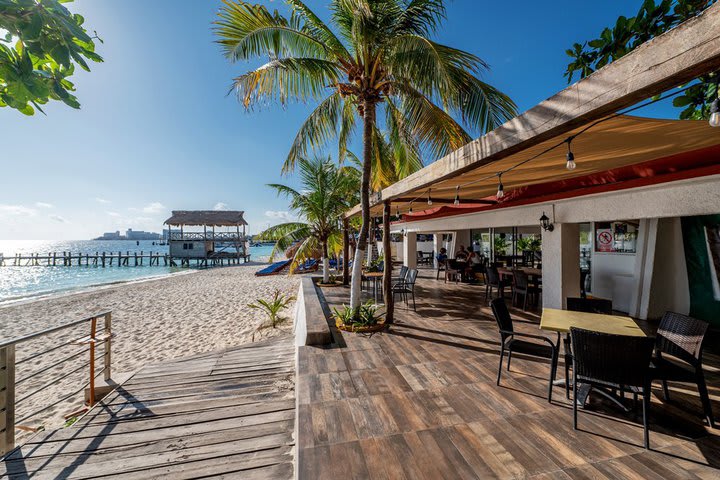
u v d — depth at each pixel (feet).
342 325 18.04
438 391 10.73
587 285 25.84
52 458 9.03
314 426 8.71
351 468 7.11
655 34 8.29
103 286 73.31
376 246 81.25
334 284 36.78
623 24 8.71
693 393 10.43
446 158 11.09
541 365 12.94
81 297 53.21
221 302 46.75
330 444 7.95
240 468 8.49
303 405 9.82
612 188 16.11
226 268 114.52
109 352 14.69
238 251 145.48
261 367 15.97
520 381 11.48
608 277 23.56
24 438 13.84
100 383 14.11
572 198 18.83
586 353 8.42
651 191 14.74
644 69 4.68
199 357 17.81
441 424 8.79
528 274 25.35
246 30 18.39
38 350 26.84
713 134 9.34
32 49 3.71
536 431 8.45
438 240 57.62
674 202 13.82
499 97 17.11
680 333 9.55
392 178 29.43
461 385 11.17
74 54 3.89
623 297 22.03
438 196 23.15
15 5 3.35
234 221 142.31
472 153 9.39
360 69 19.54
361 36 16.88
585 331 8.36
